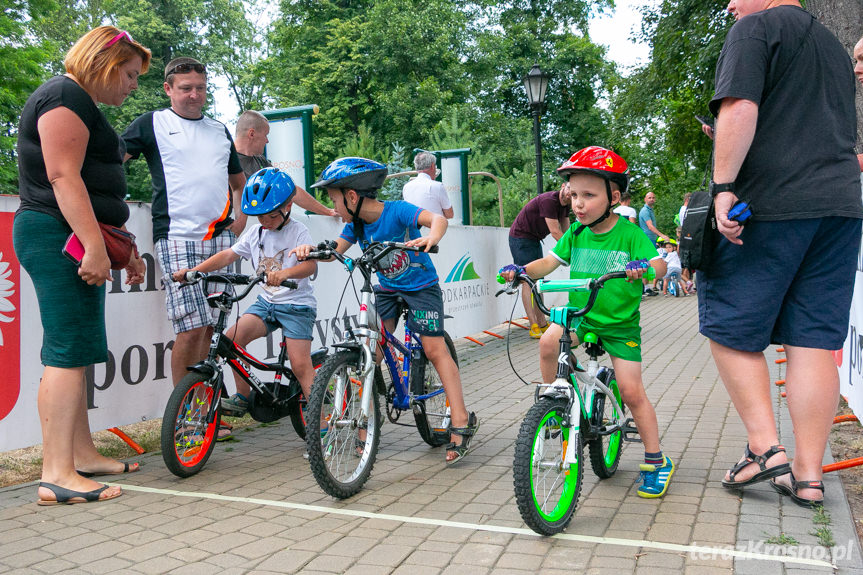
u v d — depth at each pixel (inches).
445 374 168.7
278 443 193.6
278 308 179.9
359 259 150.9
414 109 1218.0
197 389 163.9
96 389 180.4
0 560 116.1
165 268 180.4
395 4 1269.7
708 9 719.1
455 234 364.2
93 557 116.8
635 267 119.0
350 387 150.4
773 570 105.1
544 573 107.1
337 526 129.1
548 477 126.0
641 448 176.9
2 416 162.1
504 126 1258.0
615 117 871.1
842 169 129.0
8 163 916.0
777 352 315.3
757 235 130.8
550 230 358.3
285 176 170.7
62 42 1428.4
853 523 123.0
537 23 1440.7
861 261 182.9
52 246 143.7
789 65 128.6
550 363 143.3
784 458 133.5
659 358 313.7
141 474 165.0
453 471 163.2
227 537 124.6
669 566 107.9
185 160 179.9
